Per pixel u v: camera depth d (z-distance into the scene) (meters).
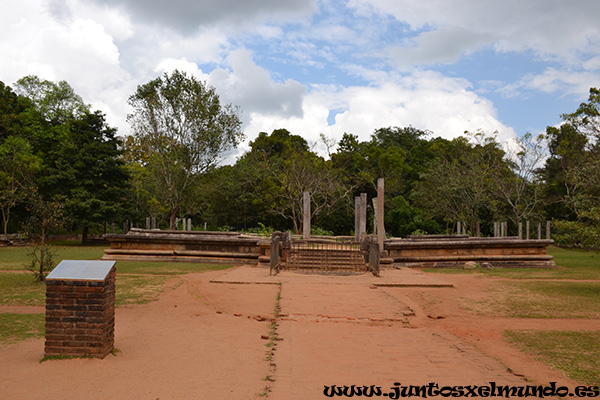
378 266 16.09
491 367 6.41
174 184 39.62
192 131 36.69
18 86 41.47
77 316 6.21
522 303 11.47
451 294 12.71
